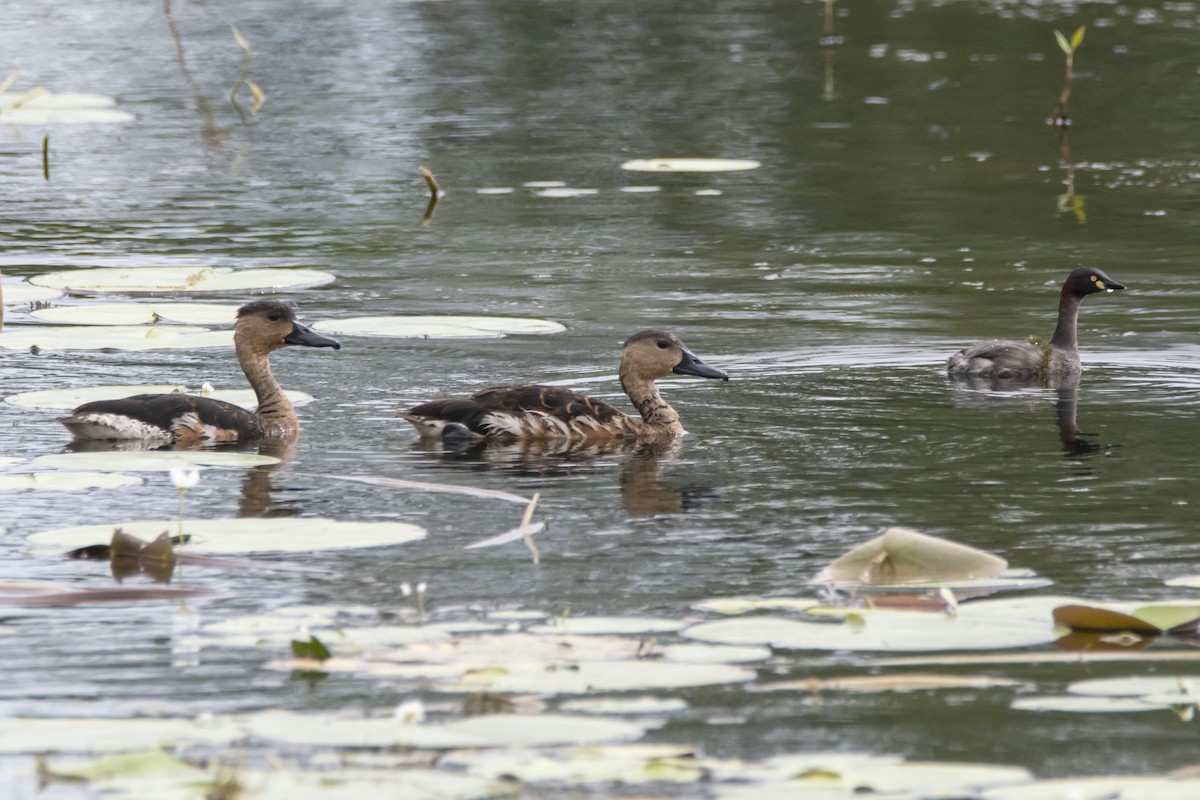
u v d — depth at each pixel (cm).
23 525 1325
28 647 1048
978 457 1543
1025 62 4459
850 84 4228
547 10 5428
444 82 4306
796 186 3159
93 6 5447
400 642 1038
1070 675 996
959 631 1060
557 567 1220
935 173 3250
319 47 4781
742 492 1435
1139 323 2148
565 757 848
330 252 2634
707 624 1060
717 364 1961
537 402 1656
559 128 3772
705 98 4088
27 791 818
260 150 3531
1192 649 1037
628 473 1512
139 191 3123
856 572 1185
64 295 2303
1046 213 2880
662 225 2845
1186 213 2859
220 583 1177
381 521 1345
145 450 1600
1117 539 1275
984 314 2206
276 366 1964
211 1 5591
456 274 2478
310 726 883
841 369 1936
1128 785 811
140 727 890
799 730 927
